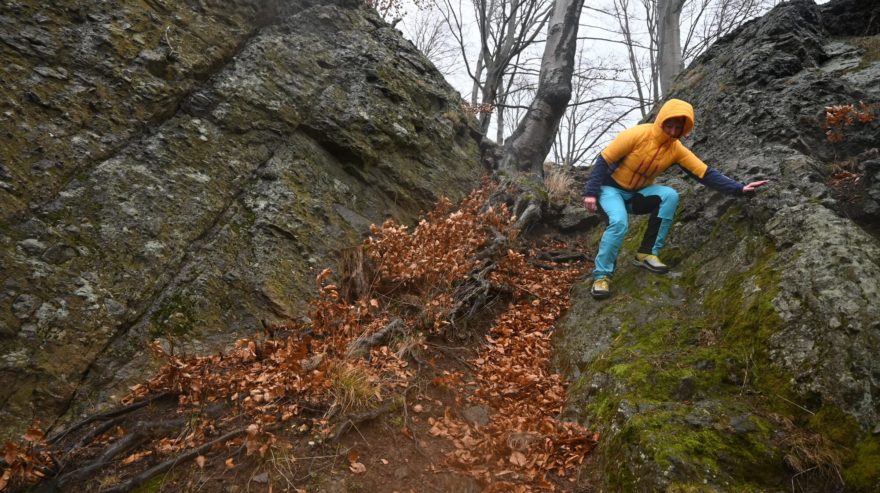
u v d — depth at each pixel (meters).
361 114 6.12
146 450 2.91
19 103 3.87
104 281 3.63
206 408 3.17
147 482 2.70
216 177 4.67
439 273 4.73
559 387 3.85
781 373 2.98
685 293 4.20
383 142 6.16
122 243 3.84
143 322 3.66
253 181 4.92
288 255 4.58
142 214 4.05
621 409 3.07
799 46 5.91
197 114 4.93
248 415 3.13
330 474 2.81
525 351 4.32
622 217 4.38
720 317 3.61
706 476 2.52
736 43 6.70
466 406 3.60
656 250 4.50
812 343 2.96
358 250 4.77
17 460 2.62
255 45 5.76
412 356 3.93
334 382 3.28
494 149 8.28
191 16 5.33
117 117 4.34
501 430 3.31
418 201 6.34
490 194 6.88
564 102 8.27
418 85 7.40
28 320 3.23
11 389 3.01
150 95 4.58
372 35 7.43
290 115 5.57
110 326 3.50
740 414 2.83
